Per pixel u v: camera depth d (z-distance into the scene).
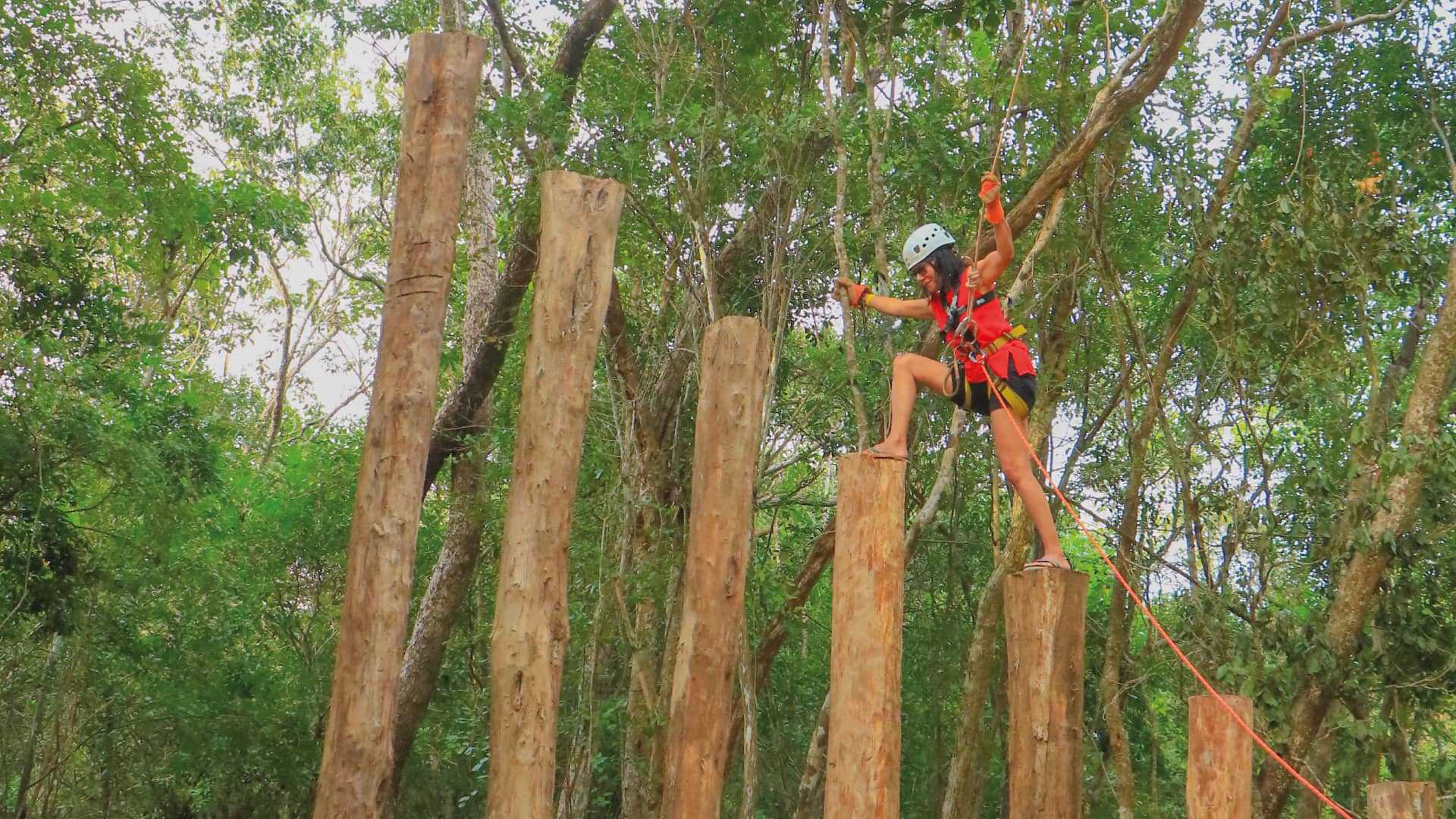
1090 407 14.33
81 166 15.60
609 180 4.74
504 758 4.27
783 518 16.31
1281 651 8.98
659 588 11.15
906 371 5.95
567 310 4.58
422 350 4.58
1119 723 10.69
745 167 10.19
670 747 4.45
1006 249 5.84
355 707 4.29
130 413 15.02
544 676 4.33
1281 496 10.76
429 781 18.02
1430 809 4.29
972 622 15.62
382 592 4.38
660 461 11.95
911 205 11.47
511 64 12.57
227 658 17.89
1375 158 10.59
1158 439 13.91
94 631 15.79
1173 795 14.05
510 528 4.45
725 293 12.05
